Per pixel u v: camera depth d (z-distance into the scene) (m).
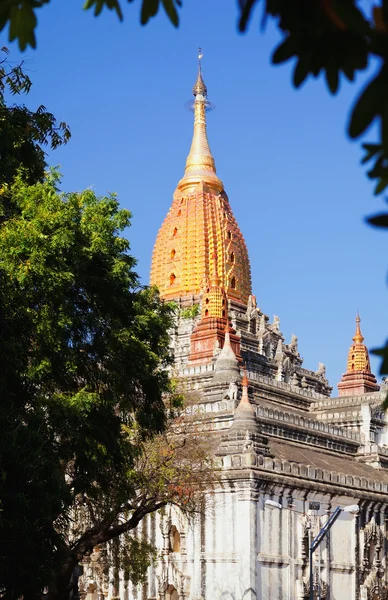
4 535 37.84
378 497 96.06
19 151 47.34
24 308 42.50
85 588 87.06
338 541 89.38
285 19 7.84
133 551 66.81
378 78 7.45
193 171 145.00
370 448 109.69
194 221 138.38
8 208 47.56
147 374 51.19
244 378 91.50
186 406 79.62
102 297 49.53
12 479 37.72
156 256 141.25
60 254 44.16
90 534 52.78
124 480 52.16
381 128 7.53
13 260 43.28
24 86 45.25
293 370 131.75
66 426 43.28
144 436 55.03
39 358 44.25
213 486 81.56
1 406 39.19
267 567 80.69
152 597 84.50
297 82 8.07
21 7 9.35
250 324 131.75
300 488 85.12
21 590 39.28
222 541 81.25
